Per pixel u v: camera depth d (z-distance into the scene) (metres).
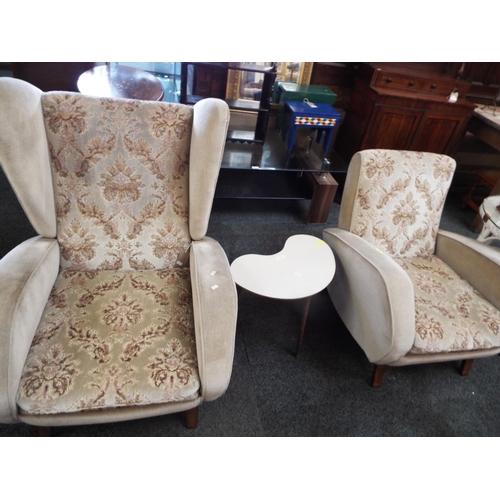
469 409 1.37
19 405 0.84
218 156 1.10
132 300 1.10
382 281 1.15
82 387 0.87
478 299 1.35
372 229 1.47
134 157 1.14
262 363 1.43
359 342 1.36
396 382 1.43
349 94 2.52
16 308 0.85
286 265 1.32
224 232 2.14
